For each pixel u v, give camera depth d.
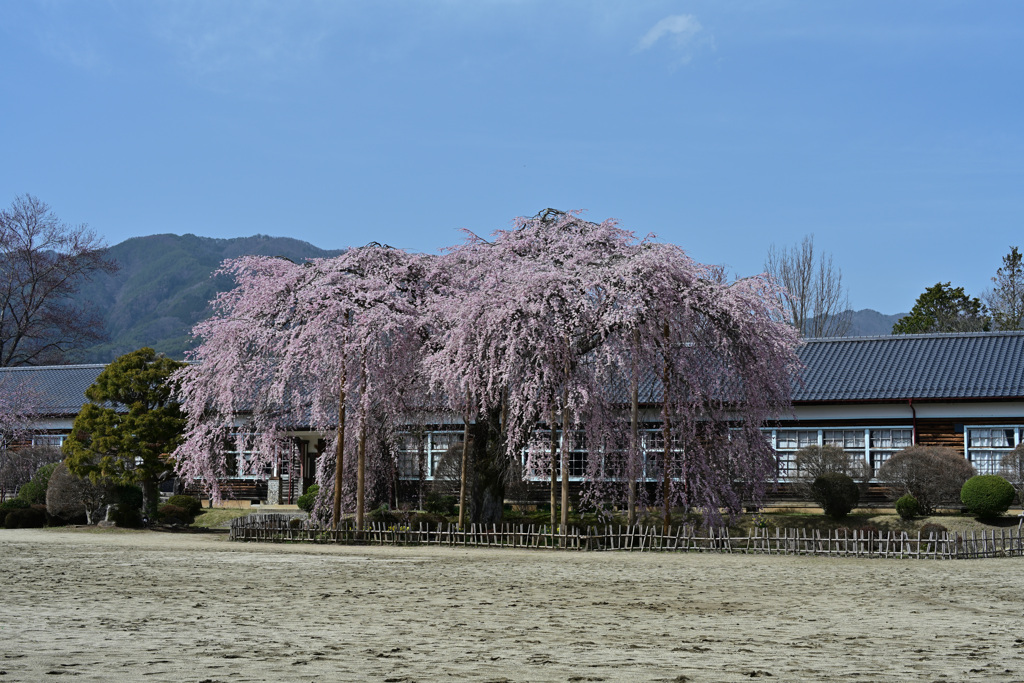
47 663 5.63
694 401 20.25
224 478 23.88
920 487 24.50
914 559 17.56
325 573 13.87
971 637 7.45
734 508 20.98
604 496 22.11
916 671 5.71
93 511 28.11
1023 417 26.05
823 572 14.52
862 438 27.67
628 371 19.73
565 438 19.75
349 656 6.14
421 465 25.48
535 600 10.29
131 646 6.50
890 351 30.45
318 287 21.75
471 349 19.77
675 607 9.65
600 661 6.02
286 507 33.00
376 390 20.94
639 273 19.66
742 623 8.30
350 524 22.17
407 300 22.05
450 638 7.17
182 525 28.61
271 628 7.70
